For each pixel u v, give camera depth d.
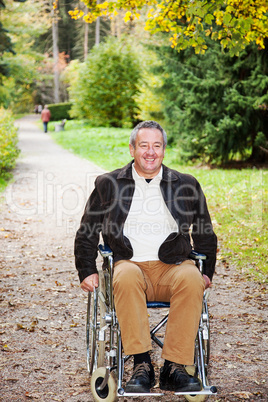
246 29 5.39
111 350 2.75
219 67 12.84
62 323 4.29
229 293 5.07
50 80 57.81
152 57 22.66
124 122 31.61
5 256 6.50
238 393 3.04
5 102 23.70
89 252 3.08
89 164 15.84
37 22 28.56
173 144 15.41
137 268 2.80
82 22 53.28
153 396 3.05
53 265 6.16
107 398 2.83
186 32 5.86
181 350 2.66
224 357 3.58
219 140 13.31
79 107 32.97
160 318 4.47
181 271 2.81
